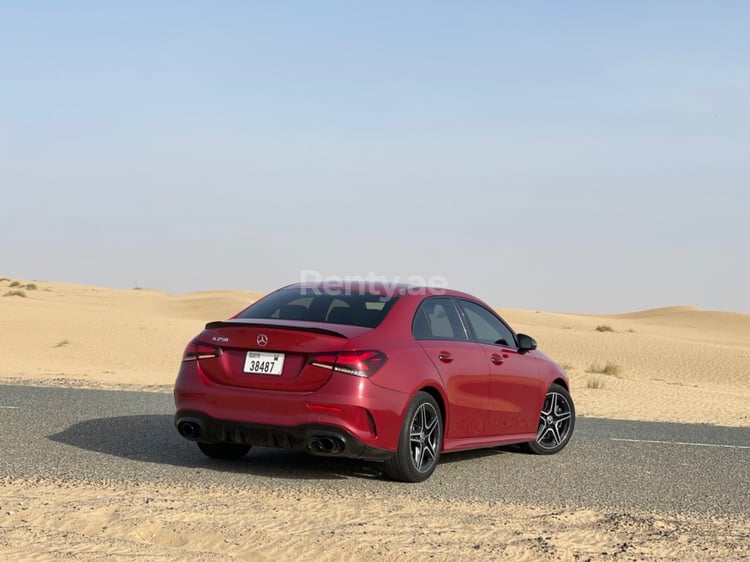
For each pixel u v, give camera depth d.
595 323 96.62
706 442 11.26
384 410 7.33
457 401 8.15
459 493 7.36
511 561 5.35
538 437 9.64
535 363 9.46
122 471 7.73
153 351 32.00
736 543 6.02
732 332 97.44
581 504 7.13
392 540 5.70
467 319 8.84
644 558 5.52
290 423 7.25
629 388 23.06
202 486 7.19
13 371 21.27
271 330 7.49
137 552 5.22
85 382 17.84
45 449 8.72
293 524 6.01
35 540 5.39
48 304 55.81
